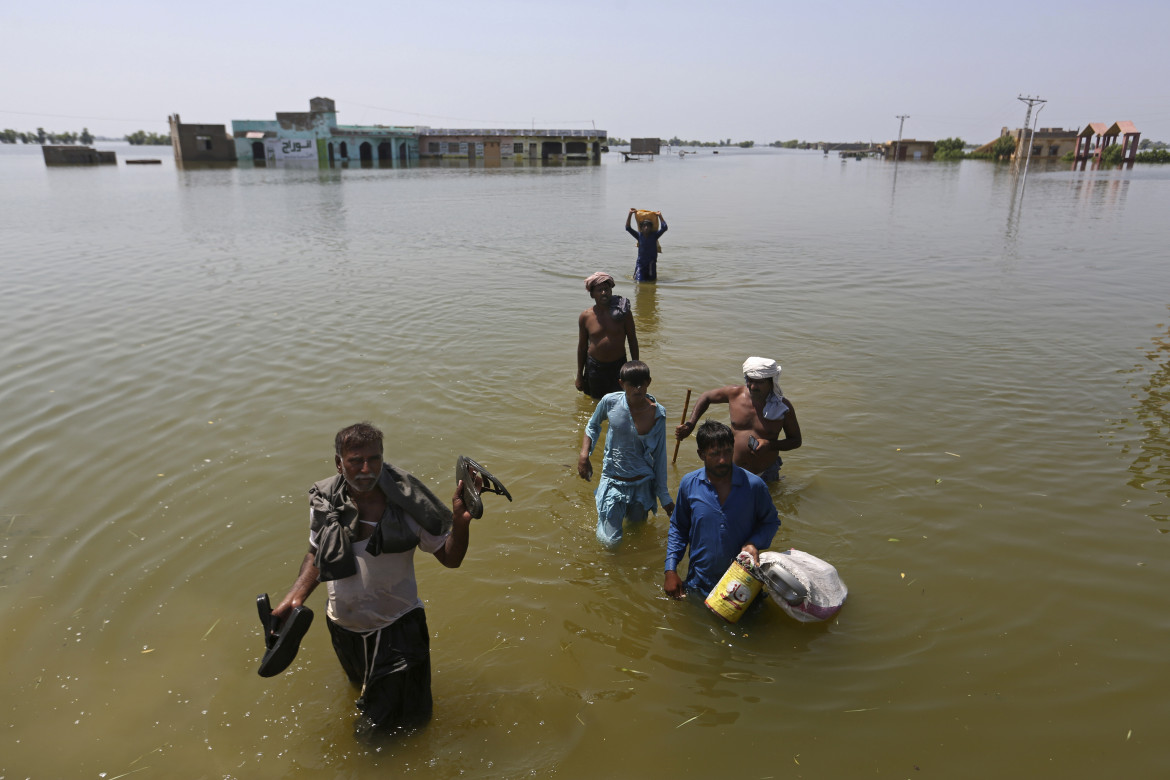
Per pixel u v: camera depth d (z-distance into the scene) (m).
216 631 4.55
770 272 16.17
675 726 3.87
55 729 3.81
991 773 3.56
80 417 7.61
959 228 24.12
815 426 7.56
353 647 3.79
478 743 3.77
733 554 4.83
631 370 5.29
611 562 5.38
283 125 82.38
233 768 3.61
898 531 5.62
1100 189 42.31
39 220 24.86
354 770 3.61
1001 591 4.93
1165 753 3.65
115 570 5.11
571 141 94.50
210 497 6.07
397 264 16.89
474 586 5.05
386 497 3.74
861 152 176.38
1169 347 10.18
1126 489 6.22
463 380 8.88
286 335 10.61
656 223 14.75
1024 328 11.26
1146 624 4.59
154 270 15.59
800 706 4.01
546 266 16.89
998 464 6.68
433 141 92.88
